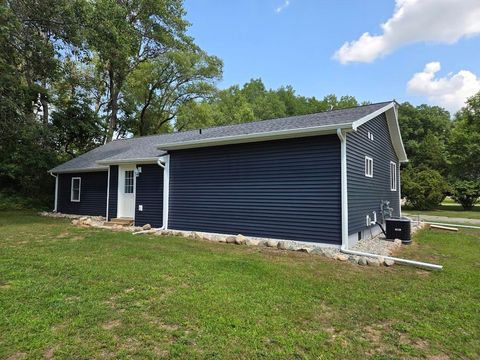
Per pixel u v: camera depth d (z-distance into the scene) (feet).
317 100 169.78
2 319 10.86
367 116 26.17
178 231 32.65
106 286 14.42
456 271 18.58
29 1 37.81
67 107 67.62
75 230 32.58
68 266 17.72
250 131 29.58
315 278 16.44
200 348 9.29
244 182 29.01
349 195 25.03
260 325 10.82
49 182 61.87
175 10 78.84
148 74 79.36
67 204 54.03
